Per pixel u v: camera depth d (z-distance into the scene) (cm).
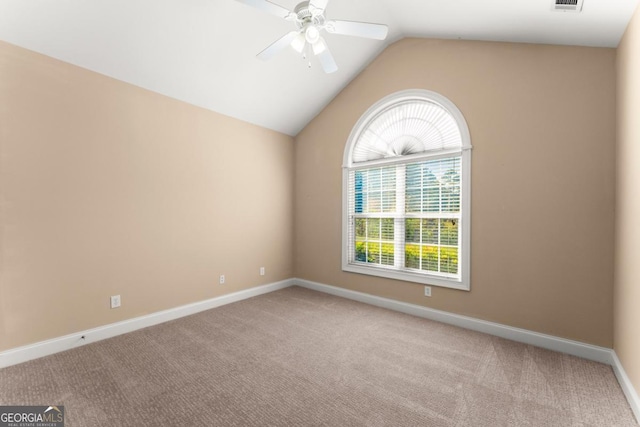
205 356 235
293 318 320
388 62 354
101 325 265
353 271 388
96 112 262
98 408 171
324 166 424
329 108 417
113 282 273
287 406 175
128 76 277
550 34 238
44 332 234
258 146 411
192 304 335
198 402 178
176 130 321
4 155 216
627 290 194
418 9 271
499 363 226
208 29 260
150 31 245
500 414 169
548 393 188
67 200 246
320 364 223
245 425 159
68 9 211
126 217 282
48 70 235
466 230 293
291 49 309
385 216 366
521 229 266
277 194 439
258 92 353
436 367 220
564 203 246
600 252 232
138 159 291
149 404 175
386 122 366
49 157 237
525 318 263
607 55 231
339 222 406
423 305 326
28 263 227
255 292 405
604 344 230
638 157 177
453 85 304
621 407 175
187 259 332
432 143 327
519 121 267
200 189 344
